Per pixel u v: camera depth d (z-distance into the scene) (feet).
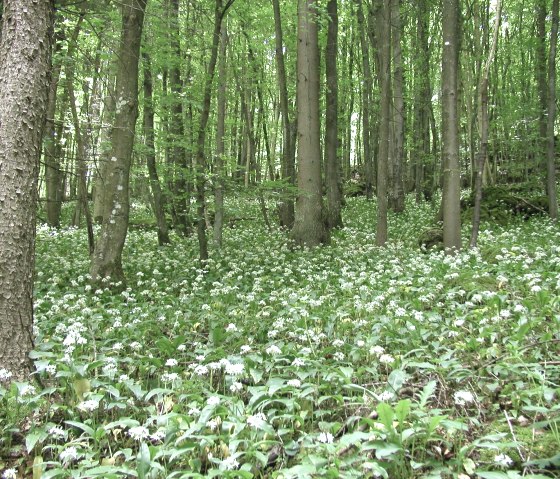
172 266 41.52
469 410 14.55
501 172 94.79
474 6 63.46
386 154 44.86
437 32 86.12
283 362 18.51
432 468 11.82
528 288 24.89
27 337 16.75
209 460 12.50
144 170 59.41
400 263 36.32
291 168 51.34
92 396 14.67
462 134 97.40
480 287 25.75
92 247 40.81
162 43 46.44
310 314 23.72
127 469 11.39
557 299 19.97
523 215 58.80
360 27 75.87
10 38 16.44
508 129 85.56
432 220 60.03
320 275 33.86
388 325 20.43
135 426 13.33
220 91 51.96
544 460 10.97
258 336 22.39
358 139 120.16
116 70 38.63
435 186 93.66
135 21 33.68
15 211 16.38
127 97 33.91
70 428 14.65
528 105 75.46
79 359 19.29
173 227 64.49
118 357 19.54
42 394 14.83
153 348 21.17
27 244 16.74
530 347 17.29
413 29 84.12
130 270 40.04
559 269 28.73
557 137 87.76
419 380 16.57
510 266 29.94
